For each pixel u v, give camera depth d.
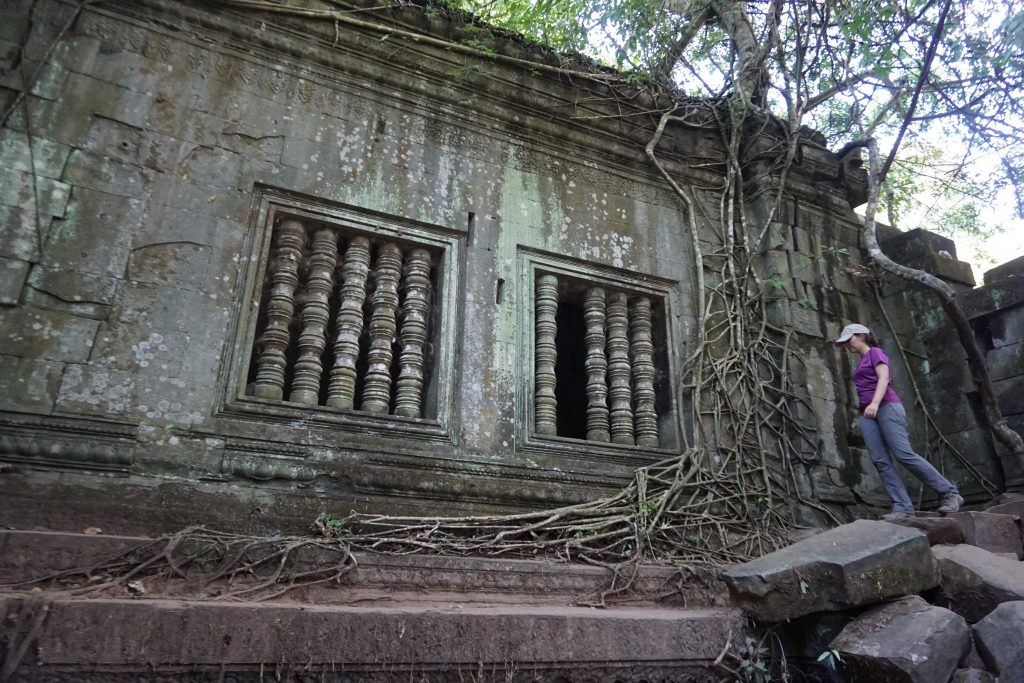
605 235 6.18
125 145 4.52
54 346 3.92
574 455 5.27
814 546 3.96
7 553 3.12
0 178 4.08
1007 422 6.22
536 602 3.98
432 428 4.83
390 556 3.83
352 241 5.19
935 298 7.10
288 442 4.32
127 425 3.95
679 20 7.38
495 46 5.99
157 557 3.35
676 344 6.12
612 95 6.51
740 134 7.09
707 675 3.61
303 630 2.92
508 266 5.60
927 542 3.86
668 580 4.41
